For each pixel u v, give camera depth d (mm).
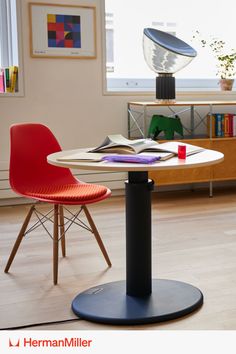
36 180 2670
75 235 3281
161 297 2217
